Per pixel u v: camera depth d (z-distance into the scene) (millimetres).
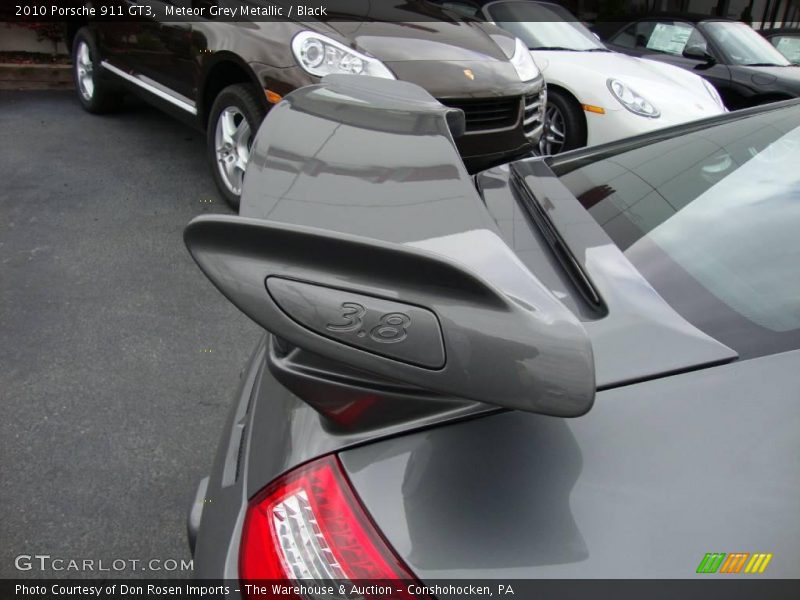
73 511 1820
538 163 1625
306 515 857
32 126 4777
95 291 2863
